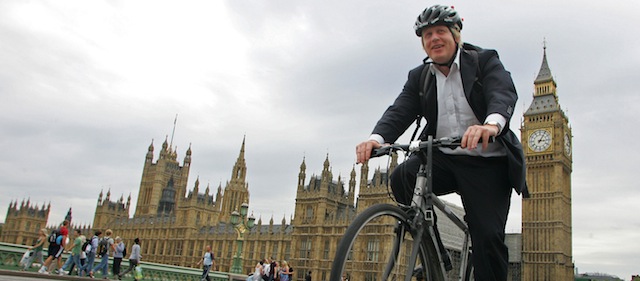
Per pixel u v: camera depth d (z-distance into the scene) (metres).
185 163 173.88
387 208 3.39
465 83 4.06
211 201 150.88
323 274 90.00
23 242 174.75
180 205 134.12
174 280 34.16
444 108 4.27
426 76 4.35
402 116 4.50
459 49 4.16
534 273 104.12
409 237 3.60
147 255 137.38
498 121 3.53
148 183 174.25
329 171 99.44
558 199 105.50
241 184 147.62
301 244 95.94
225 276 37.91
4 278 18.28
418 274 3.78
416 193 3.79
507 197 4.12
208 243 121.38
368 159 4.20
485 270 3.95
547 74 115.94
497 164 4.07
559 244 102.81
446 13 4.04
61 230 24.09
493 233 3.89
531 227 107.50
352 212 90.50
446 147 3.84
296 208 99.00
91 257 24.89
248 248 108.50
